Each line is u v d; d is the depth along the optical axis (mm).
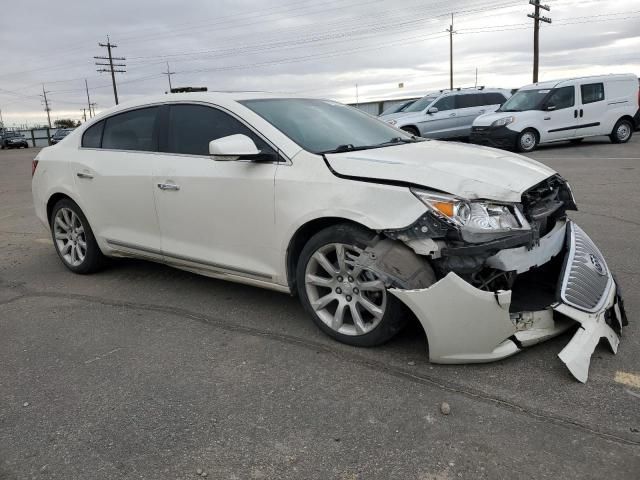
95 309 4312
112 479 2344
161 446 2549
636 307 3842
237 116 3836
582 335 3043
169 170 4109
